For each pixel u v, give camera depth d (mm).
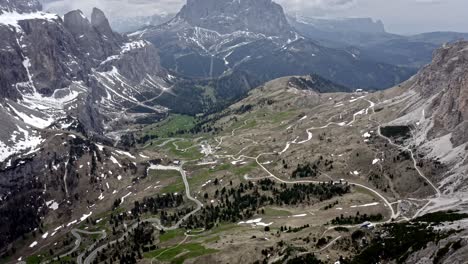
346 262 161500
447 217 185750
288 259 176375
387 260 153625
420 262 139250
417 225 179250
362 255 162000
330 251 175875
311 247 183875
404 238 162500
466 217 179375
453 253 130500
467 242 130375
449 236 143375
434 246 141500
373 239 177875
